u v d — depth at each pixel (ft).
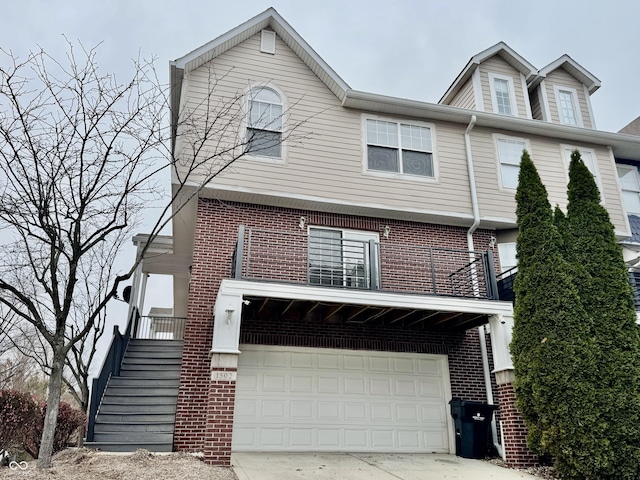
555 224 29.17
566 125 40.60
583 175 29.84
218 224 31.99
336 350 31.76
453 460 28.78
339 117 36.52
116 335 30.01
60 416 34.12
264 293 25.84
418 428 31.81
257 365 30.45
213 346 24.32
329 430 30.37
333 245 34.12
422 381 33.06
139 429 26.17
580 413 23.21
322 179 34.30
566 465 23.36
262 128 33.50
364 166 35.65
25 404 30.60
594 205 28.81
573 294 25.50
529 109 43.57
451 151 38.34
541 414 24.72
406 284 34.24
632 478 22.59
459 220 36.52
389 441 31.09
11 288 17.67
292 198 33.04
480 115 38.73
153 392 28.45
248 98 34.63
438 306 28.30
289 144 34.37
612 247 27.68
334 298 26.86
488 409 30.37
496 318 29.40
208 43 34.27
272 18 36.58
